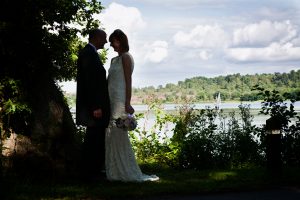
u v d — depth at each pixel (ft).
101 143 22.82
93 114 21.91
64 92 32.14
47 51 24.44
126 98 22.98
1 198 18.66
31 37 23.65
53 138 23.66
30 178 22.08
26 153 22.85
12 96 23.00
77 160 24.07
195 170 26.94
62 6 25.81
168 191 20.13
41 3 23.82
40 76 24.20
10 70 23.40
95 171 22.84
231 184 21.30
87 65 22.02
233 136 28.58
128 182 22.48
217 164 27.81
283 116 27.63
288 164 27.22
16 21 23.36
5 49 22.84
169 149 29.81
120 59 23.16
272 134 23.41
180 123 29.63
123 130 23.00
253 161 28.04
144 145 30.68
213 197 19.30
